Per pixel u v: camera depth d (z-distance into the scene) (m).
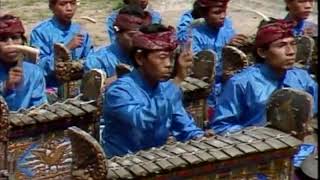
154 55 8.71
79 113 9.02
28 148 8.77
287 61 9.63
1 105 8.22
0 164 8.44
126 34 11.52
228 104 9.65
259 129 7.54
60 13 14.16
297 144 7.21
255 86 9.61
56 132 8.93
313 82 10.09
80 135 6.55
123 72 10.55
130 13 11.56
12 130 8.61
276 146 7.09
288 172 7.27
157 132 8.92
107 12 25.42
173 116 9.17
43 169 8.93
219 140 7.22
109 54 11.92
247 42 12.79
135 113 8.71
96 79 9.29
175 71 9.08
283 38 9.61
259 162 7.09
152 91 8.88
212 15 13.81
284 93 7.48
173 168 6.69
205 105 10.82
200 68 10.95
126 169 6.63
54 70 12.32
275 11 25.52
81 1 26.78
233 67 11.45
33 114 8.82
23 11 25.53
